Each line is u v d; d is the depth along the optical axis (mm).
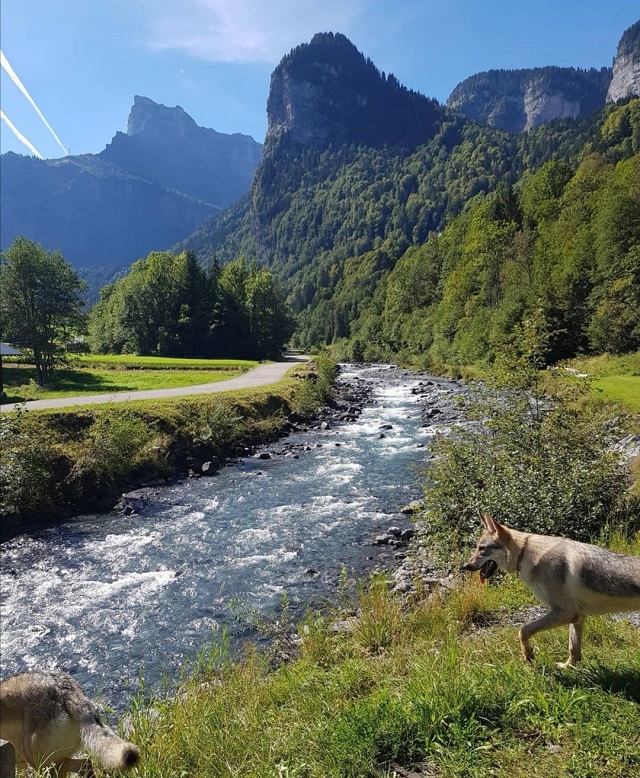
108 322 85688
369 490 19250
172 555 14047
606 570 4852
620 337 43719
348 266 191250
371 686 5535
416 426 31109
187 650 9539
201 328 83125
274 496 18969
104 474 19672
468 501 11047
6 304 40250
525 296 54438
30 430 20141
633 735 3926
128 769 4000
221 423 25953
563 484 9922
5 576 13023
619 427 11828
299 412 33906
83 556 14164
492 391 12742
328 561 13172
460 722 4285
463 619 7375
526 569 5547
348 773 3971
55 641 10062
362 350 95562
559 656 5453
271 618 10336
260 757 4316
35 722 4449
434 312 89312
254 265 107875
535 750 3910
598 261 55156
